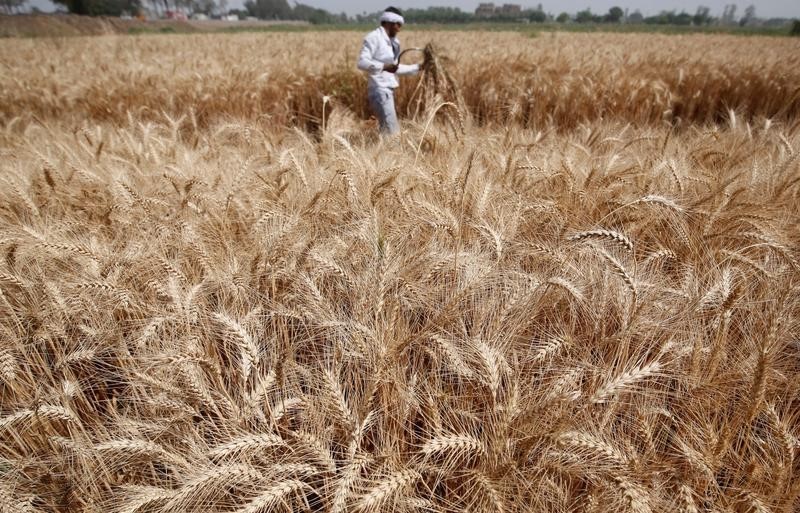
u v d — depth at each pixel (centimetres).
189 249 242
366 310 196
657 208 257
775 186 294
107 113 784
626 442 160
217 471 144
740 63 1007
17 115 788
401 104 850
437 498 167
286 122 786
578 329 213
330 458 159
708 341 194
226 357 217
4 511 148
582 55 1128
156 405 178
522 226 271
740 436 165
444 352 180
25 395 189
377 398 186
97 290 220
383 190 277
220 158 386
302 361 212
